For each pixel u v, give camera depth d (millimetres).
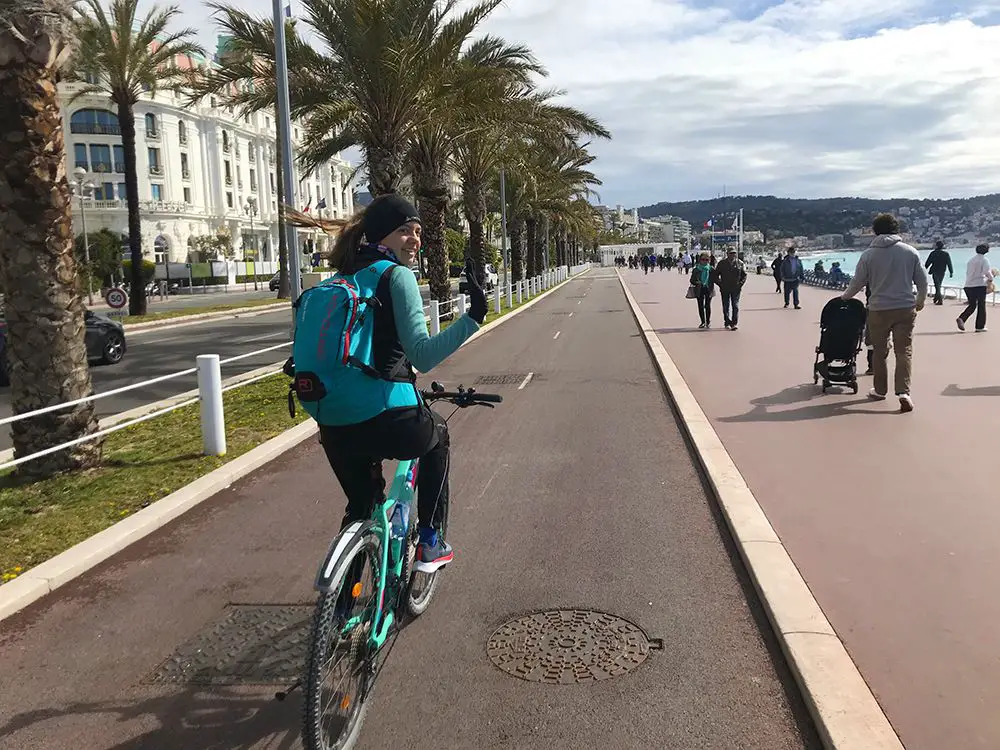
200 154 79812
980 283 14711
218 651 3766
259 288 71562
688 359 12453
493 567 4586
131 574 4742
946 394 8695
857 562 4301
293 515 5723
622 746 2910
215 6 15102
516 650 3631
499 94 17062
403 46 15234
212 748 3025
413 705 3227
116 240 63781
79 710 3309
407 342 3027
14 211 6570
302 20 15938
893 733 2820
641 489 5965
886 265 7930
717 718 3053
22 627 4098
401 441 3107
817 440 6922
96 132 69812
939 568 4176
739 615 3891
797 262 22125
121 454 7551
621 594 4172
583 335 18188
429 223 20922
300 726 3146
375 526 3133
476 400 3598
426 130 19094
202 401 7289
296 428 8344
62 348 6746
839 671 3205
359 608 3053
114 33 27203
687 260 64062
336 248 3266
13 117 6402
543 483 6215
